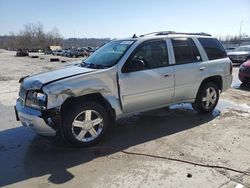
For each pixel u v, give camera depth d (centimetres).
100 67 479
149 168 380
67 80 428
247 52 1891
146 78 499
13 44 13012
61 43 12962
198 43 599
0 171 379
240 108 694
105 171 375
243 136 496
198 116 621
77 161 406
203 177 354
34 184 345
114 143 471
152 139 488
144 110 520
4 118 628
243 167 379
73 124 436
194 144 461
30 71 1870
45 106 413
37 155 429
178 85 551
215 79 632
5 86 1070
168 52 541
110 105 466
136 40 510
